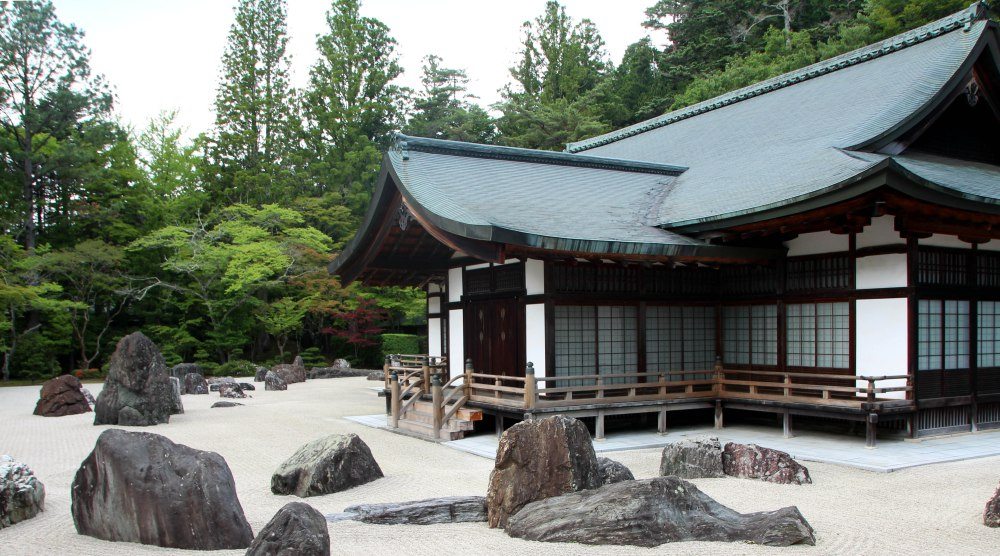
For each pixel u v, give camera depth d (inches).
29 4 1318.9
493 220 495.8
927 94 586.9
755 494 344.8
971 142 641.6
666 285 608.1
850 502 327.9
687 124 952.9
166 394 672.4
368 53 1749.5
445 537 271.9
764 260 579.5
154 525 264.1
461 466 442.3
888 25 1338.6
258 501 356.8
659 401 553.6
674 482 278.4
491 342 617.0
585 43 1958.7
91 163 1454.2
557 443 297.7
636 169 744.3
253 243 1338.6
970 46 615.2
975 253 542.6
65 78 1354.6
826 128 657.0
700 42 1790.1
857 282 531.8
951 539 267.1
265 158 1676.9
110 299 1357.0
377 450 504.4
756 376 604.1
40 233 1435.8
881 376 482.0
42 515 320.8
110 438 281.7
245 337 1440.7
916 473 396.2
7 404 859.4
